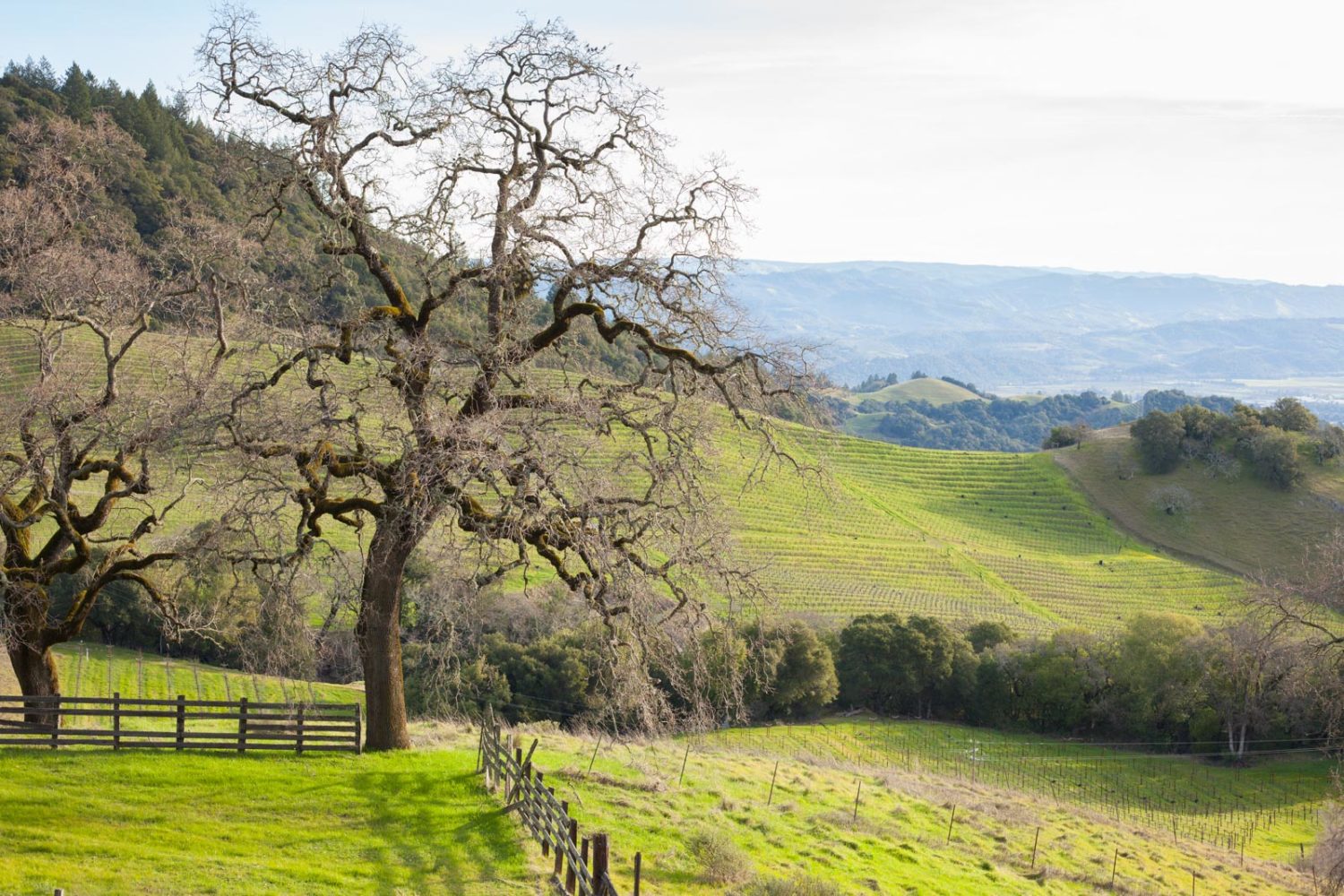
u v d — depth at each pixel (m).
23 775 20.66
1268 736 72.12
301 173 21.06
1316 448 153.25
